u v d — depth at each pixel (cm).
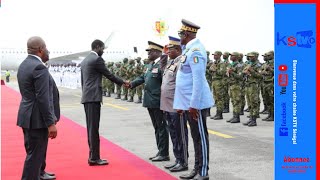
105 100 2028
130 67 1919
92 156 643
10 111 1443
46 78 454
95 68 629
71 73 3111
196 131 529
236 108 1159
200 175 533
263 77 1203
